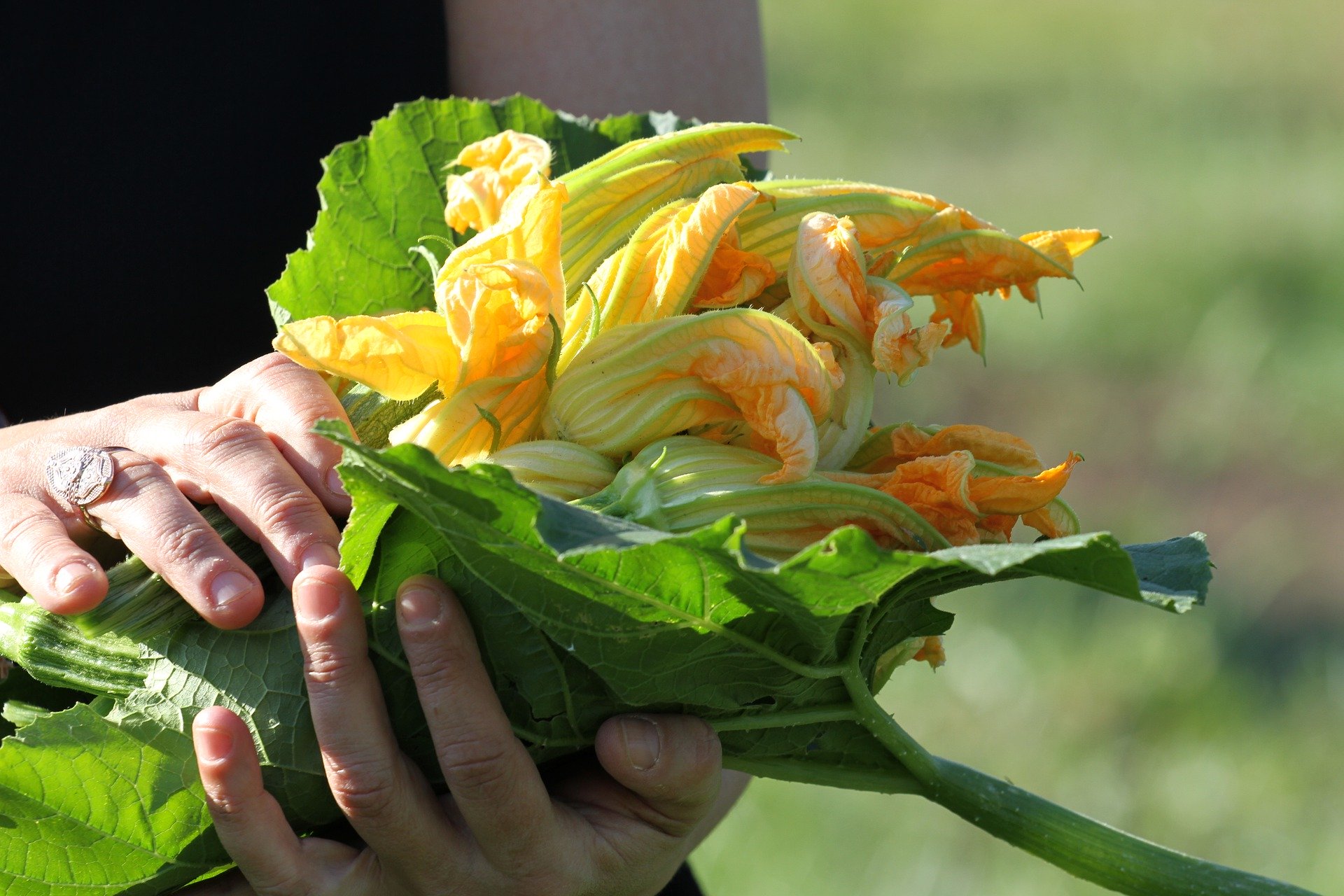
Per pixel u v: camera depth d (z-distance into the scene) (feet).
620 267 6.20
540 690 6.14
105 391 7.00
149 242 6.97
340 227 6.53
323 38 7.01
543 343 6.11
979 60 27.37
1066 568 6.01
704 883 9.48
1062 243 6.31
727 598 6.04
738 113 7.17
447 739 6.10
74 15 6.91
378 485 5.97
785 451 6.09
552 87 7.09
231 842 6.14
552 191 6.14
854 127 23.59
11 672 6.44
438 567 6.09
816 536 6.10
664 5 7.11
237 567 6.13
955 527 6.13
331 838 6.25
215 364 7.04
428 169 6.59
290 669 6.14
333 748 6.10
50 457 6.18
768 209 6.25
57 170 6.93
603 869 6.26
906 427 6.22
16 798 6.12
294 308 6.50
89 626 6.14
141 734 6.15
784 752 6.28
